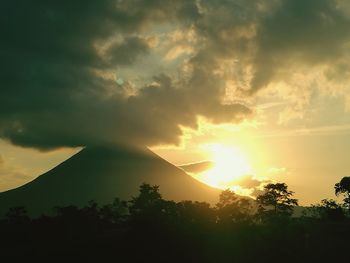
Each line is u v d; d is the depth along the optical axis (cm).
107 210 15975
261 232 12638
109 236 12900
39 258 11631
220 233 12431
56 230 13650
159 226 12306
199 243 11881
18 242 13225
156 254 11419
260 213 16262
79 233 13750
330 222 14525
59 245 12594
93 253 11756
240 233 12394
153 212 13350
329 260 11225
